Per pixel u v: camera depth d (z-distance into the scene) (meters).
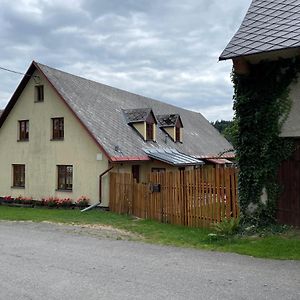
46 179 23.42
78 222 15.57
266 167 11.66
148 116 26.30
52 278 6.97
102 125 23.12
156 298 5.88
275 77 11.56
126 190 18.77
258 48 10.71
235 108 12.23
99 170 21.23
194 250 9.53
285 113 11.41
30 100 24.36
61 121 23.19
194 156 30.72
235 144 12.34
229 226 11.37
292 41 10.33
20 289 6.34
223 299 5.82
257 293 6.09
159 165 25.00
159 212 15.70
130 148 23.11
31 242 10.75
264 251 9.11
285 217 11.41
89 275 7.16
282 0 12.96
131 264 8.04
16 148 24.88
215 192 12.88
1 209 21.62
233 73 12.23
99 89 27.98
